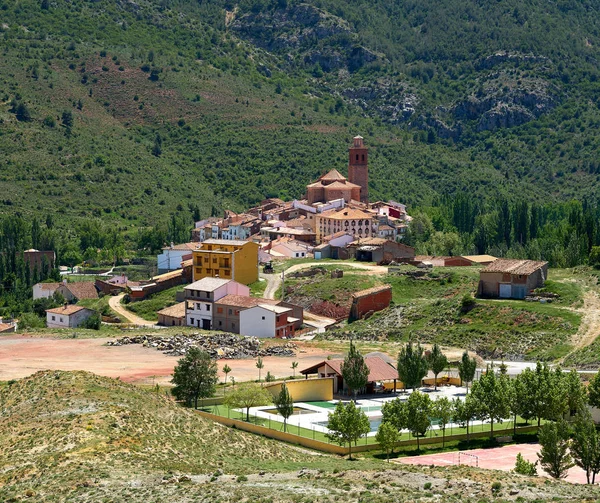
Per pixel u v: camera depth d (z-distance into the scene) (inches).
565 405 7135.8
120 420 6284.5
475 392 7190.0
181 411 6732.3
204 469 5698.8
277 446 6545.3
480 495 4933.6
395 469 5585.6
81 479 5344.5
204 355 7849.4
